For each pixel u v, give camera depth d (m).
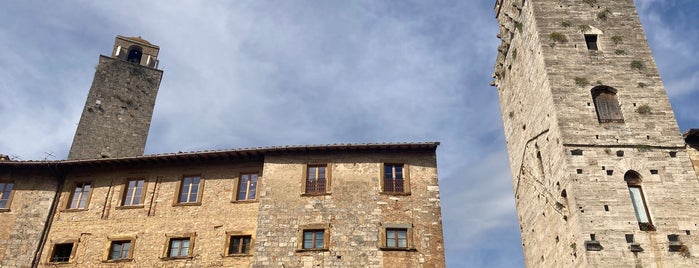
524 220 34.38
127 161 34.47
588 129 28.88
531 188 33.03
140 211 33.38
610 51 32.06
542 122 31.55
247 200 32.91
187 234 32.25
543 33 33.00
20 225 33.41
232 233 31.89
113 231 32.88
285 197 32.22
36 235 33.09
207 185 33.81
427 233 30.81
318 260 30.08
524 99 34.97
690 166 27.62
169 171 34.72
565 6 34.22
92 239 32.78
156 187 34.16
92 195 34.34
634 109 29.64
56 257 32.59
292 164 33.41
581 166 27.58
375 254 30.11
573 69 31.30
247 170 34.03
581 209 26.25
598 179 27.14
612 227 25.67
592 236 25.45
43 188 34.78
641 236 25.44
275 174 33.06
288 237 30.91
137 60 59.31
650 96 30.11
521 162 35.00
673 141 28.39
